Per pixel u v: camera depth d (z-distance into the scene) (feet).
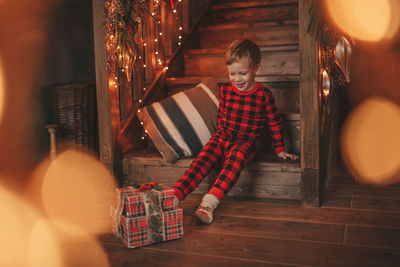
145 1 7.00
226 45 9.84
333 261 4.35
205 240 5.00
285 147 7.11
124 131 7.51
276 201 6.45
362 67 11.43
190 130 6.88
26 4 9.17
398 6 10.96
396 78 11.35
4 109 8.87
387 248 4.64
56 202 6.59
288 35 9.34
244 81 6.01
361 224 5.40
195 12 10.19
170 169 7.02
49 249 4.83
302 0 5.87
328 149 7.15
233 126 6.42
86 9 10.91
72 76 10.51
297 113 6.97
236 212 5.98
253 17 10.50
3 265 4.42
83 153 8.98
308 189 6.14
